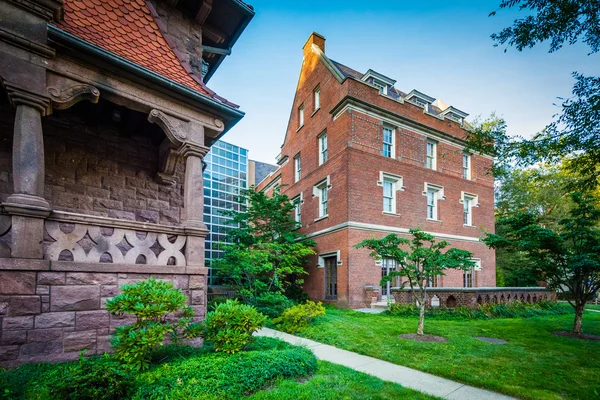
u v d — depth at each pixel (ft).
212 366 15.07
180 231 19.86
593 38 17.88
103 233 17.17
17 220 14.53
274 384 15.55
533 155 22.45
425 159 61.72
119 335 14.60
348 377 17.01
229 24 31.17
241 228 58.18
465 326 33.50
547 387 16.49
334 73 57.98
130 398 12.26
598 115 18.12
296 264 59.77
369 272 51.42
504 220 34.14
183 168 30.27
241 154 82.79
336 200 54.75
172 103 21.13
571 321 37.91
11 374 12.96
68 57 17.40
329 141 58.44
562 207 79.41
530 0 17.78
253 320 18.43
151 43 22.59
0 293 13.94
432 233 59.93
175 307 15.80
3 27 15.34
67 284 15.66
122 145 27.09
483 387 16.65
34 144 15.61
